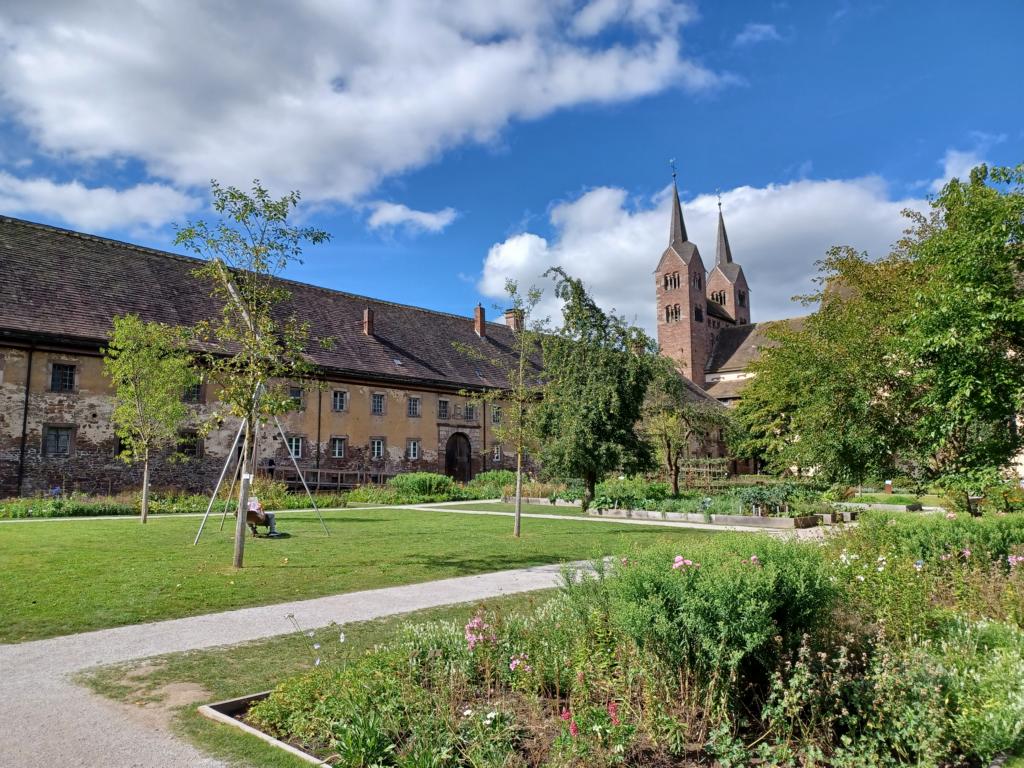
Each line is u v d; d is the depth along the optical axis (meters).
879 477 12.39
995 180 8.99
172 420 18.89
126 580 9.84
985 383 8.51
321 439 33.31
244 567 11.18
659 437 29.88
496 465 42.25
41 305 25.52
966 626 6.06
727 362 74.06
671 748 4.11
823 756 4.07
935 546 8.59
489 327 48.41
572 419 22.08
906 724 4.12
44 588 9.20
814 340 12.80
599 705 4.53
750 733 4.41
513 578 10.39
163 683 5.57
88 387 26.00
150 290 29.80
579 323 22.08
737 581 4.57
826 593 4.95
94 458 25.92
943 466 11.28
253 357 11.44
